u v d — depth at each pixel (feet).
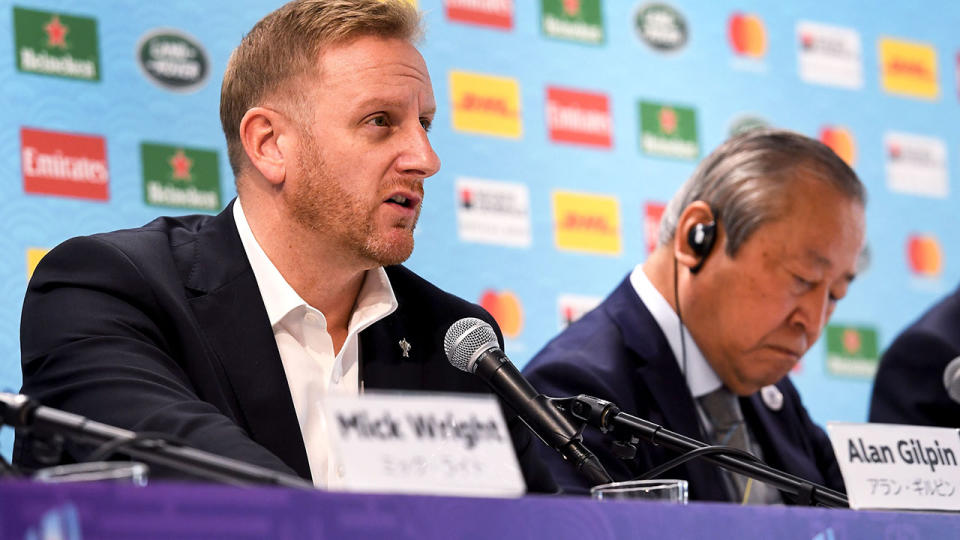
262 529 13.80
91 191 38.19
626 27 48.88
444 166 44.14
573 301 45.62
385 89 26.45
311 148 26.43
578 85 47.37
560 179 46.26
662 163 48.60
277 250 26.76
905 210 53.52
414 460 16.56
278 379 25.30
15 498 12.96
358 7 26.99
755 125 51.13
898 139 54.13
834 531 17.53
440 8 45.11
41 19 38.32
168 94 39.96
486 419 17.34
